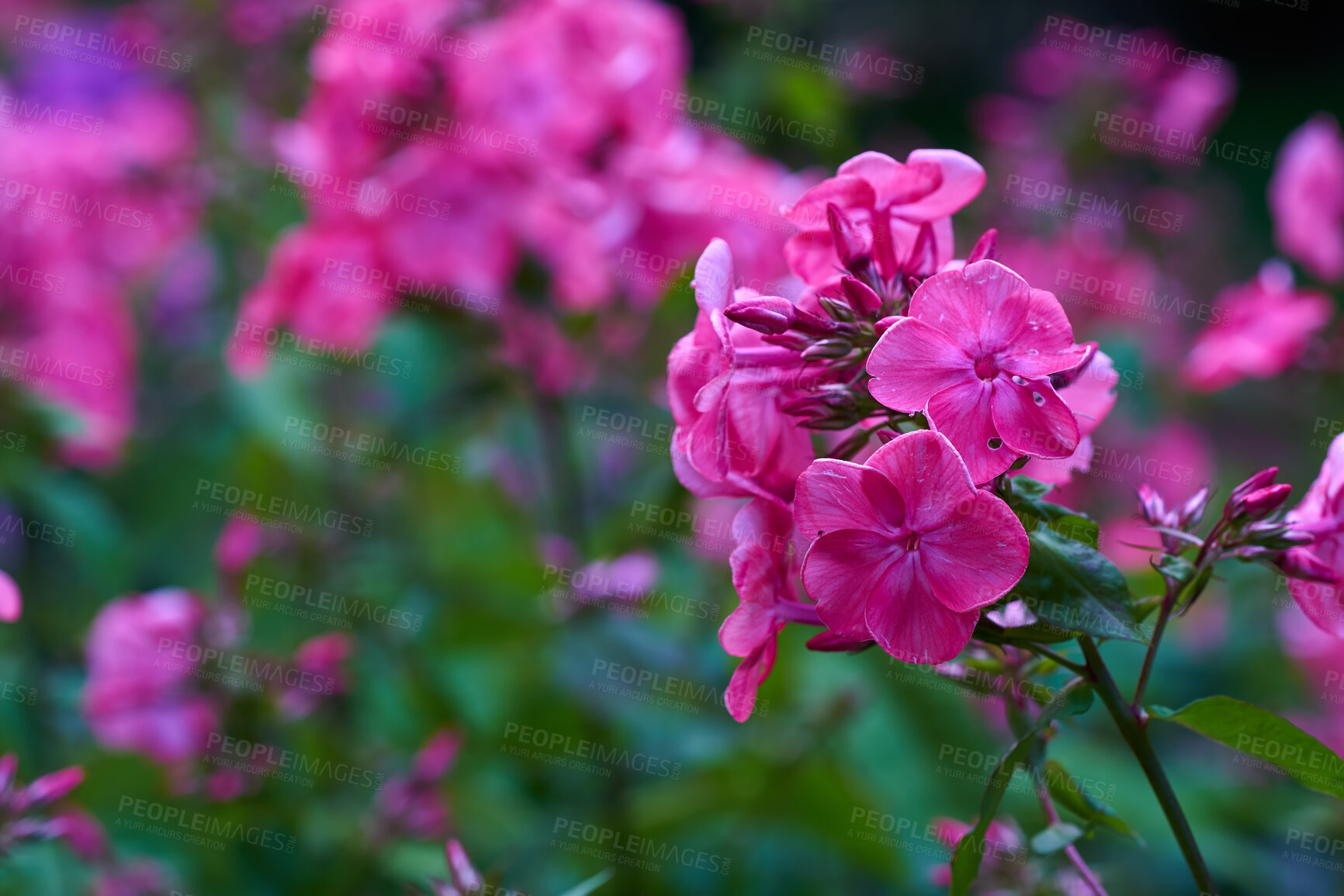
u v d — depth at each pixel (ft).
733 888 2.24
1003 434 1.39
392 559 2.60
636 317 2.40
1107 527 2.73
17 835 1.72
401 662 2.39
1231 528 1.47
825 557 1.40
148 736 2.11
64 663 2.65
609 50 2.19
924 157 1.46
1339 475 1.52
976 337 1.39
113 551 2.64
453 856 1.67
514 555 2.39
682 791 2.21
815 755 2.18
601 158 2.20
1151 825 2.53
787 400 1.47
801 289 1.59
